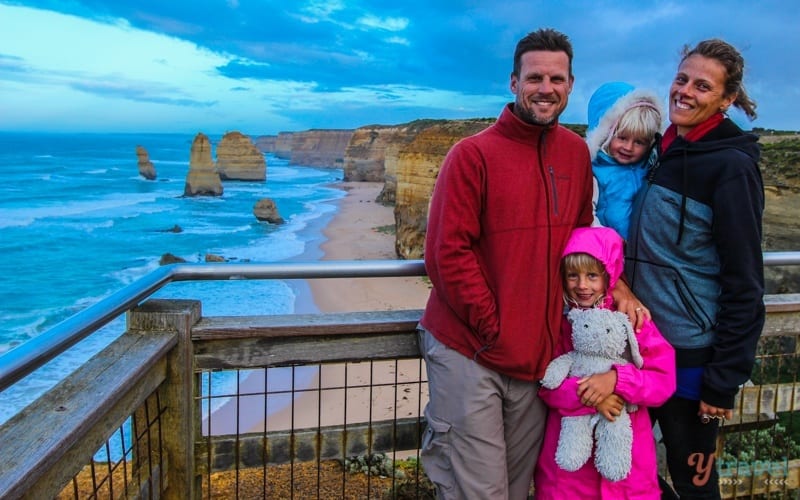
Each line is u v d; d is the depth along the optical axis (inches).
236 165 4338.1
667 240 87.9
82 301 1187.9
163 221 2333.9
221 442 99.5
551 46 81.7
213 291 1082.7
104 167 5177.2
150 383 87.7
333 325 100.1
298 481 176.4
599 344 86.1
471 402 85.6
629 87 102.4
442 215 84.0
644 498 88.8
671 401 91.7
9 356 57.1
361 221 2425.0
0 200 2795.3
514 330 83.2
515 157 83.7
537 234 83.8
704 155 84.9
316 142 7445.9
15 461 57.9
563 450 88.4
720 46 84.0
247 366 99.0
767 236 728.3
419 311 109.3
